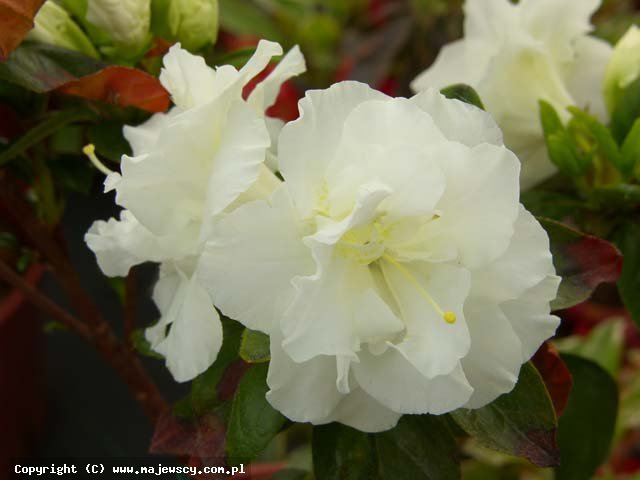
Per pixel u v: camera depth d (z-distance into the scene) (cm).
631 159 22
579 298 19
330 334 15
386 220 16
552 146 22
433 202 15
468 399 16
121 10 21
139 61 22
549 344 20
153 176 16
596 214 23
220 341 16
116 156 22
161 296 18
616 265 19
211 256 15
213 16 22
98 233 19
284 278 15
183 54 17
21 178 23
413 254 16
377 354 16
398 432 19
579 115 22
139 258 18
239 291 15
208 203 16
